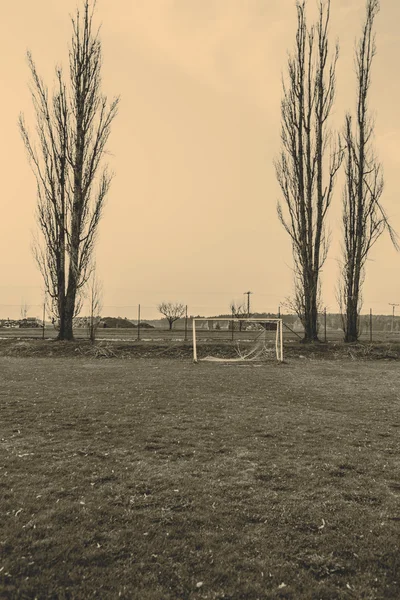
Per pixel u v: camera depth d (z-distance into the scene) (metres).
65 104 25.58
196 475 5.57
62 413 9.05
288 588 3.28
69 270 25.06
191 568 3.52
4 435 7.38
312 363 20.33
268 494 4.98
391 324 56.16
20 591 3.19
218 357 22.33
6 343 24.25
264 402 10.60
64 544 3.81
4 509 4.50
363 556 3.73
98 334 38.50
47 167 25.45
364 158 26.77
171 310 49.50
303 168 26.89
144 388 12.31
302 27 26.86
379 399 11.22
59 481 5.30
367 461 6.23
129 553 3.71
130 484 5.24
